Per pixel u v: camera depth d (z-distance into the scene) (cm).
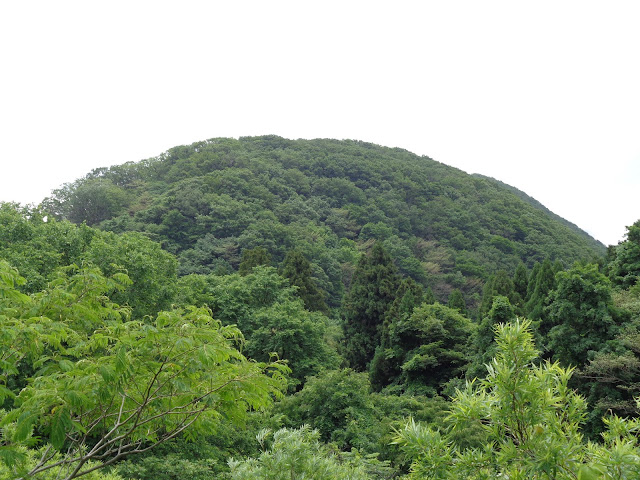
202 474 992
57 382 369
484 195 10131
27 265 1412
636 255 2266
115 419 479
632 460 272
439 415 1419
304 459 485
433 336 2355
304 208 8206
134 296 1717
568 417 335
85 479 643
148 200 7362
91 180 8162
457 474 328
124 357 370
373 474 915
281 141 12625
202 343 399
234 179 8206
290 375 2114
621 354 1390
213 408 456
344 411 1348
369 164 11050
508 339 340
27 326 397
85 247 1862
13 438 343
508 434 355
